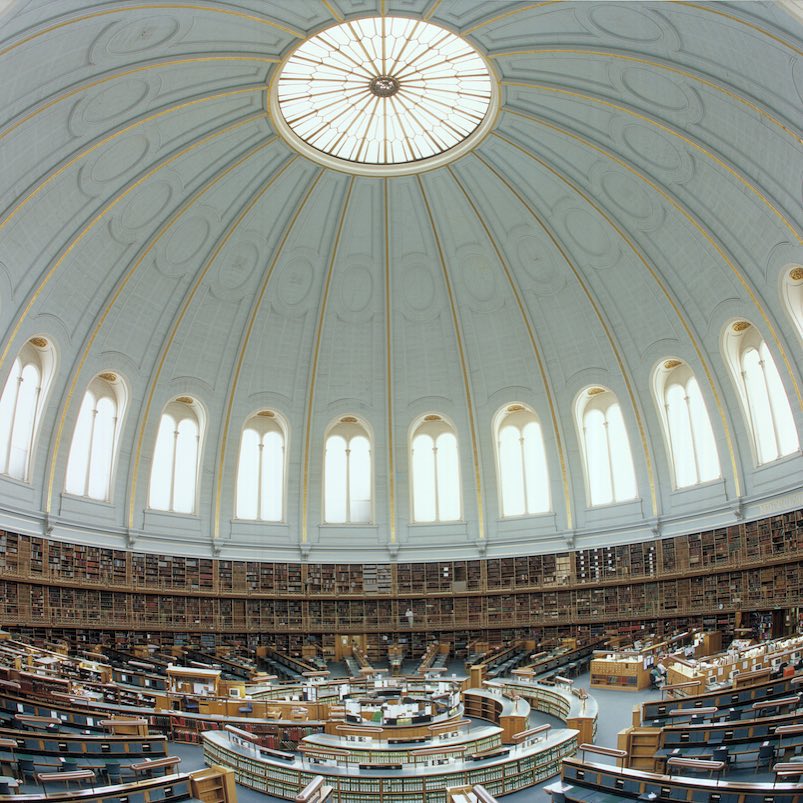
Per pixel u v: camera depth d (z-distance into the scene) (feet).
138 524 116.26
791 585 98.73
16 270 94.22
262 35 91.97
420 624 125.59
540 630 121.90
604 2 81.71
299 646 123.03
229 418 125.59
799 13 59.21
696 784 41.68
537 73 99.04
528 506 128.36
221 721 69.31
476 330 127.95
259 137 107.96
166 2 77.66
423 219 120.98
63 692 69.31
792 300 96.68
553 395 126.00
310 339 128.26
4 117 77.56
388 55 100.63
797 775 42.52
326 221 120.06
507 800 54.49
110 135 92.32
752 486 105.91
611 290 117.60
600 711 75.77
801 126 78.69
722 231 100.42
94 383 113.70
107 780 50.49
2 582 96.48
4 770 48.03
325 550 128.16
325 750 59.52
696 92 87.45
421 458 132.98
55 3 66.44
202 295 118.93
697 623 108.78
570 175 110.11
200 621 118.42
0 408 99.04
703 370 110.93
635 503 119.44
